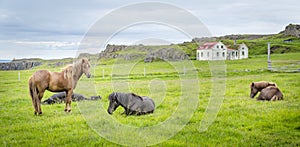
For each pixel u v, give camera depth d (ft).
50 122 26.21
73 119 26.68
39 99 29.14
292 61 89.97
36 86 28.68
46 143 20.92
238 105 32.48
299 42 234.79
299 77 56.80
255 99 36.24
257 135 22.54
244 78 58.85
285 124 25.17
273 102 33.73
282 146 20.44
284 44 225.56
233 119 26.78
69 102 29.63
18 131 24.26
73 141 21.33
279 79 55.16
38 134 23.03
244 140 21.53
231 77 62.28
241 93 41.14
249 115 27.99
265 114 28.19
